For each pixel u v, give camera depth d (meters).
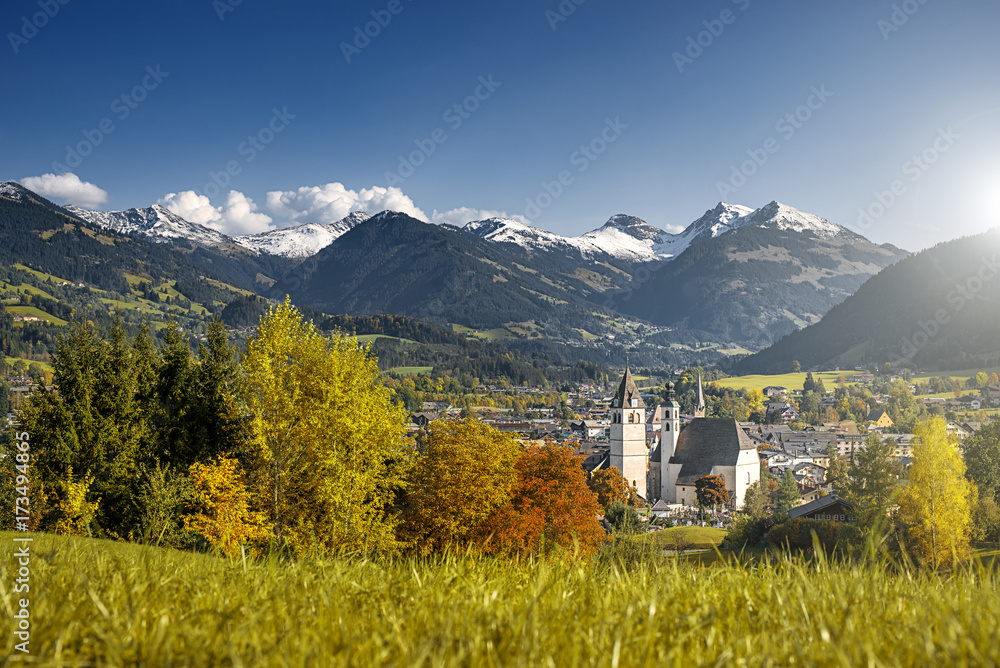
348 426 21.09
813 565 5.77
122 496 27.50
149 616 3.86
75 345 29.98
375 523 21.19
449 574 5.45
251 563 5.70
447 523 25.45
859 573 5.18
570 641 3.59
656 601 4.36
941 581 5.54
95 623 3.60
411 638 3.57
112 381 29.89
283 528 21.62
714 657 3.43
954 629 3.49
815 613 4.09
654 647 3.51
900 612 4.25
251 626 3.60
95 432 28.36
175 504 23.19
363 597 4.61
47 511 24.83
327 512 20.69
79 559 5.60
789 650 3.53
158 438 30.77
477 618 3.96
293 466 22.73
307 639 3.47
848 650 3.40
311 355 22.92
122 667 3.17
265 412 23.05
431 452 28.11
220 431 32.41
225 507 21.38
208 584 4.88
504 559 6.60
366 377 23.31
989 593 4.79
